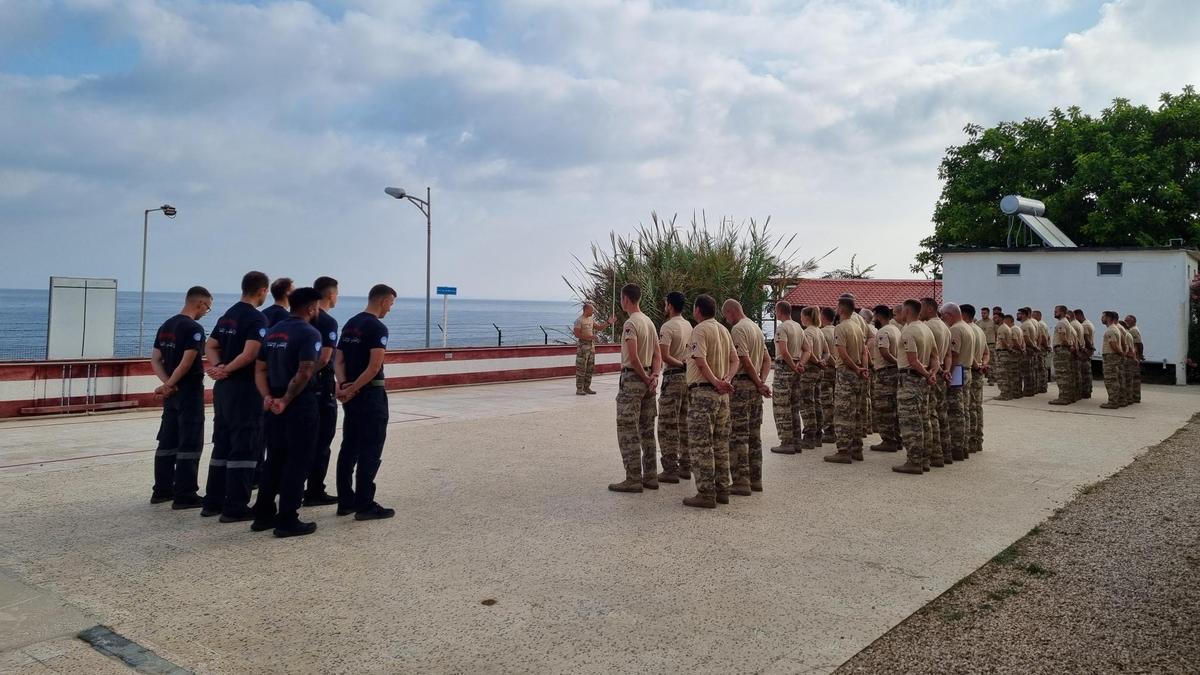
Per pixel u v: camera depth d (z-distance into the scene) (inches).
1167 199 879.7
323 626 152.3
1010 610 166.4
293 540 211.2
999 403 566.9
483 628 152.1
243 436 230.5
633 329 272.7
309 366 211.8
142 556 195.2
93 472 290.4
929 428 325.7
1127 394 561.9
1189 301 760.3
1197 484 294.2
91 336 553.3
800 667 137.2
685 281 912.9
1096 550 209.9
